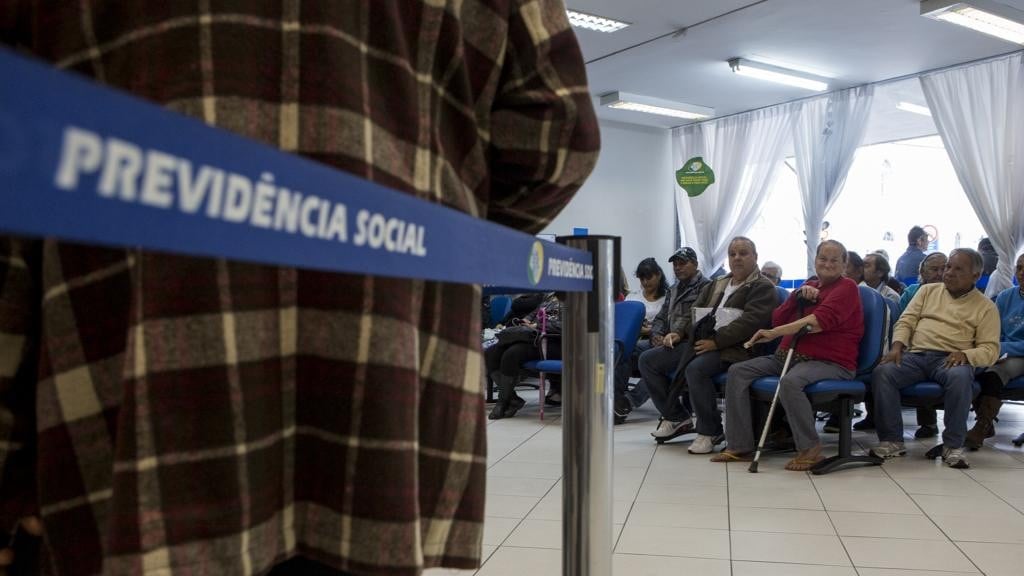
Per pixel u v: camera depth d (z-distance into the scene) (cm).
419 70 70
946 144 841
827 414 617
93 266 60
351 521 62
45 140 26
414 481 64
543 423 570
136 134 30
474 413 74
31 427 67
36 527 69
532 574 253
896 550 275
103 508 60
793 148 1031
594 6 673
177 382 55
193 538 55
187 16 58
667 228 1145
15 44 64
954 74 830
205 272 57
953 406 425
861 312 427
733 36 748
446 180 73
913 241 824
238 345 58
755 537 292
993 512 325
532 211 86
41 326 65
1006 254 799
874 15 686
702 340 473
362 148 62
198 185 34
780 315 450
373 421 62
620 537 294
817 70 855
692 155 1108
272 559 61
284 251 40
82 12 60
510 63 78
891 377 440
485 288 119
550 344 582
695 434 533
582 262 112
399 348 64
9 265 64
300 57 61
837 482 383
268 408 60
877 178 1003
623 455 460
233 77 58
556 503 344
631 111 1027
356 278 63
